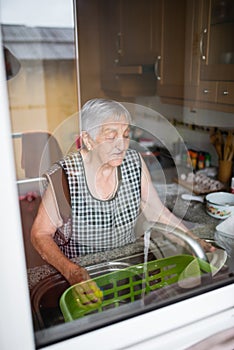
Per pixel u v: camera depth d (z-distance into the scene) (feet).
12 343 1.52
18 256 1.42
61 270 1.84
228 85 2.76
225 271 2.10
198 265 2.14
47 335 1.62
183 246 2.28
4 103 1.26
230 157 3.33
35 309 1.65
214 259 2.19
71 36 2.29
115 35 3.11
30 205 1.74
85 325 1.70
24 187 1.69
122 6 3.06
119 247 2.18
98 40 3.00
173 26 3.09
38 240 1.78
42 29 2.05
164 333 1.86
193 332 1.90
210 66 2.89
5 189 1.32
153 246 2.23
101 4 2.96
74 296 1.81
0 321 1.47
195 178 3.15
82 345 1.66
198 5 2.86
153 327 1.82
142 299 1.88
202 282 2.01
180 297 1.91
